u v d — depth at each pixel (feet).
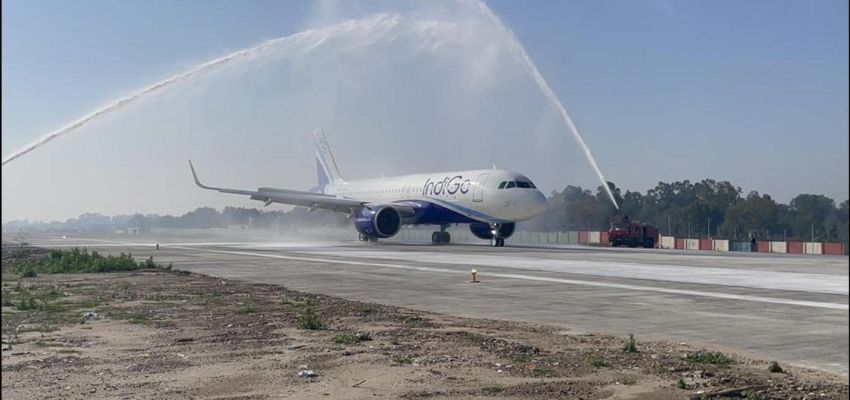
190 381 34.14
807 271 107.86
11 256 171.32
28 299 71.67
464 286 86.99
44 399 30.81
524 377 34.73
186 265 130.62
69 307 65.77
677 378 34.55
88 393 31.86
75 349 43.04
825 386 32.81
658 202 499.92
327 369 36.65
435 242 239.50
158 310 62.95
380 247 206.69
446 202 212.43
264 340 45.83
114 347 43.68
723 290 80.02
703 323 55.11
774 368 36.35
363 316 58.39
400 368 36.81
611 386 32.94
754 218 325.01
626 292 78.79
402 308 65.21
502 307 66.23
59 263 119.65
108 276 104.99
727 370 36.55
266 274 107.65
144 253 181.57
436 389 32.35
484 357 39.78
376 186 247.29
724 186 427.74
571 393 31.68
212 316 58.39
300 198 224.94
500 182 198.70
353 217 244.22
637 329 52.01
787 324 54.44
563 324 54.75
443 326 52.85
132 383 33.78
